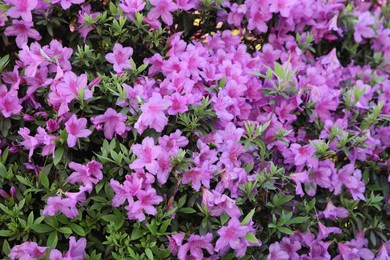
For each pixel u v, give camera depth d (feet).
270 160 4.34
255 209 4.27
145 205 3.92
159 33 4.31
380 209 4.45
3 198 4.02
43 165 4.15
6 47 4.34
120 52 4.22
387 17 5.28
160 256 3.98
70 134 3.92
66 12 4.30
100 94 4.15
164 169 3.99
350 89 4.60
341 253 4.36
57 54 4.17
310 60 4.83
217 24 4.67
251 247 4.17
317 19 4.87
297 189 4.17
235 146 4.13
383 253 4.40
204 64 4.30
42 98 4.20
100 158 3.99
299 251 4.39
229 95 4.30
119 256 3.94
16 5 4.10
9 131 4.11
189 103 4.07
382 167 4.61
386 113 4.77
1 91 4.12
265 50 4.66
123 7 4.22
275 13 4.69
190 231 4.06
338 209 4.34
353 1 5.22
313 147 4.26
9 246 3.91
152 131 4.07
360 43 5.05
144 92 4.08
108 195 4.00
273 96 4.40
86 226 4.01
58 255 3.86
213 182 4.17
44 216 3.93
